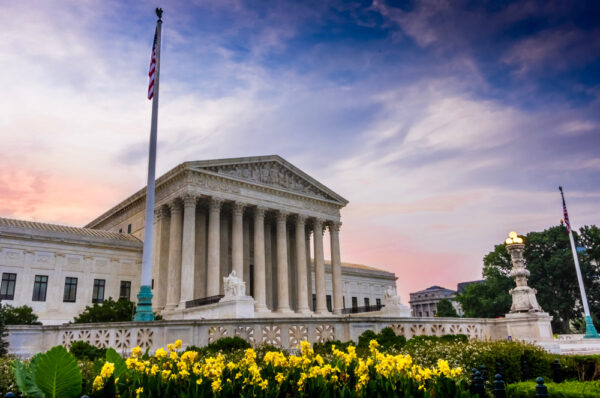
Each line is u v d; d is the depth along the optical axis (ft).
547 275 303.89
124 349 81.35
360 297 327.47
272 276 242.78
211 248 199.41
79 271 197.67
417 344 69.15
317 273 241.14
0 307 92.43
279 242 227.20
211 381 31.19
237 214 212.43
